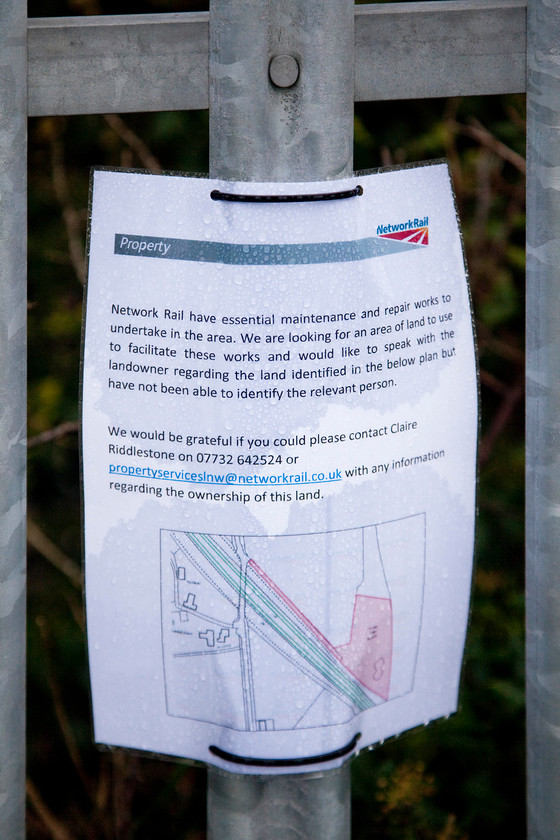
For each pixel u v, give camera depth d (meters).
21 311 1.37
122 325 1.35
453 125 3.07
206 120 3.10
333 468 1.38
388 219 1.36
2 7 1.28
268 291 1.33
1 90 1.30
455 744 2.90
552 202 1.37
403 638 1.48
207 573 1.40
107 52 1.33
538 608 1.48
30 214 3.21
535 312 1.41
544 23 1.33
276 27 1.28
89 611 1.43
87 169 3.23
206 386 1.35
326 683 1.43
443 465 1.44
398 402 1.40
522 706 2.81
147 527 1.39
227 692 1.43
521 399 3.37
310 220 1.32
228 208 1.31
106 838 2.93
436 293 1.40
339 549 1.40
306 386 1.35
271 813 1.47
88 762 3.12
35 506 3.38
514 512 3.23
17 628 1.44
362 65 1.35
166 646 1.43
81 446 1.38
